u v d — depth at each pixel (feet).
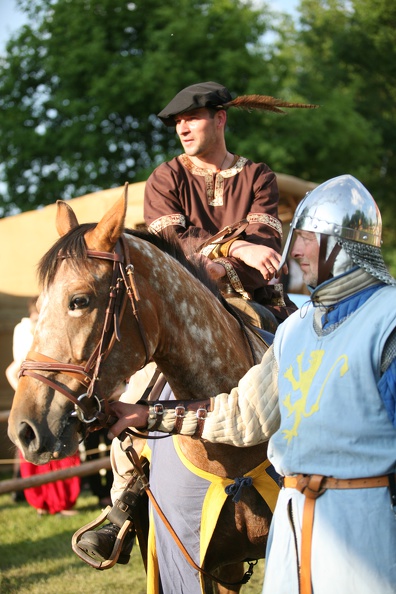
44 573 25.17
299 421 10.12
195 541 12.74
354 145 88.53
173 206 16.01
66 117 84.84
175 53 77.51
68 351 11.10
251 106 15.90
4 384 43.52
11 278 43.21
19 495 36.42
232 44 80.18
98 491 33.68
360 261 10.20
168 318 12.39
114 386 11.51
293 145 80.94
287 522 10.30
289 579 10.12
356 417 9.68
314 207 10.39
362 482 9.67
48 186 82.12
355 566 9.48
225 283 15.21
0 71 84.79
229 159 16.38
